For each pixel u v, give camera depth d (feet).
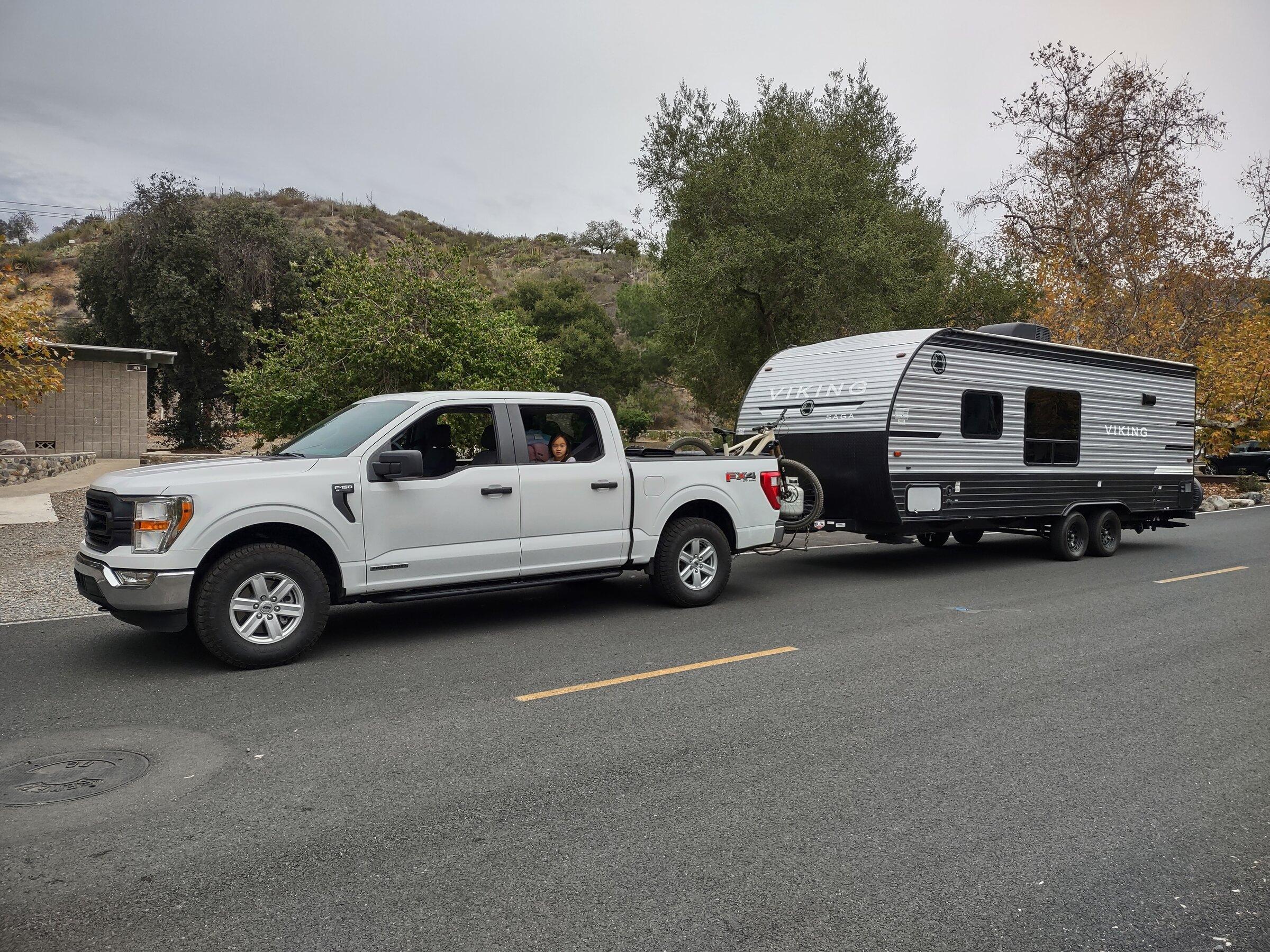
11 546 35.29
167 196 91.04
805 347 37.17
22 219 218.59
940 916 10.07
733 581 32.63
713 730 16.19
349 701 17.52
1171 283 77.51
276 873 10.74
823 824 12.37
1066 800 13.34
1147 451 42.75
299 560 20.10
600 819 12.41
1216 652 22.58
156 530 18.71
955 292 73.67
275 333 50.16
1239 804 13.30
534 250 302.45
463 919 9.81
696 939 9.50
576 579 24.77
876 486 32.60
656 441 115.03
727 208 62.03
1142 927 9.94
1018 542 46.42
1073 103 76.84
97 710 16.81
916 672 20.27
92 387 78.02
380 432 21.62
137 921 9.65
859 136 66.64
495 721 16.46
